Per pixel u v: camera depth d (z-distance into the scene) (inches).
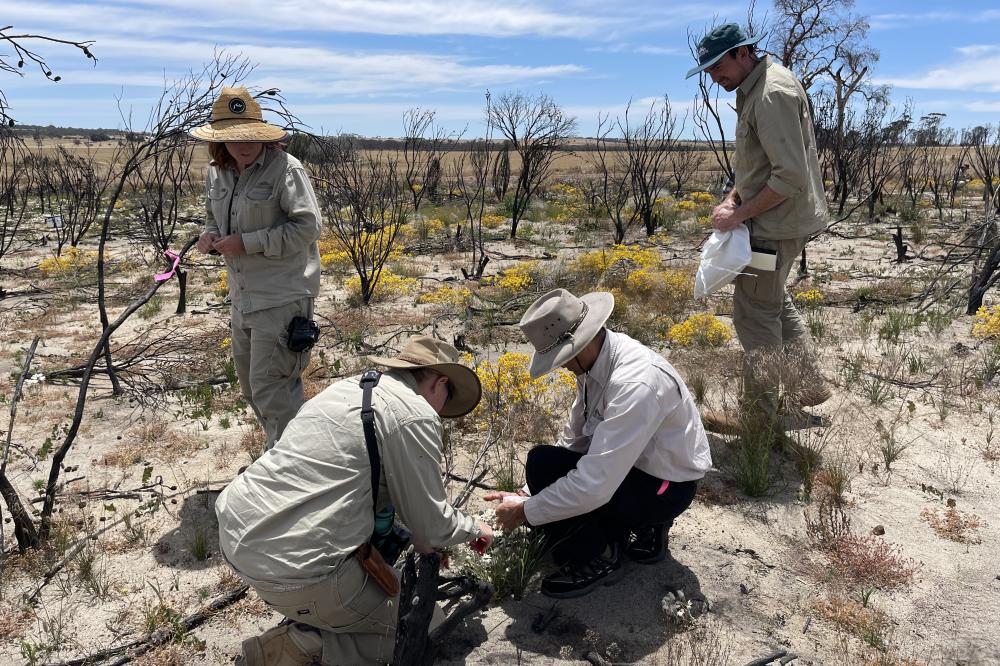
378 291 374.6
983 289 289.3
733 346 253.6
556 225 721.0
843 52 1021.8
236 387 231.5
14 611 120.9
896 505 146.2
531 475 127.8
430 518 98.8
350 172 504.1
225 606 120.3
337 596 92.7
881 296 330.0
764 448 159.3
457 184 1095.6
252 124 142.8
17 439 192.2
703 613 115.7
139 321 338.0
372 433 94.3
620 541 127.7
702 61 157.0
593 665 105.3
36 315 356.5
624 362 114.7
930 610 115.3
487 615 117.0
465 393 114.0
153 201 481.4
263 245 144.3
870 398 198.5
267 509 91.7
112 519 149.7
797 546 133.9
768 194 154.8
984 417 186.5
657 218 653.3
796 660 105.1
